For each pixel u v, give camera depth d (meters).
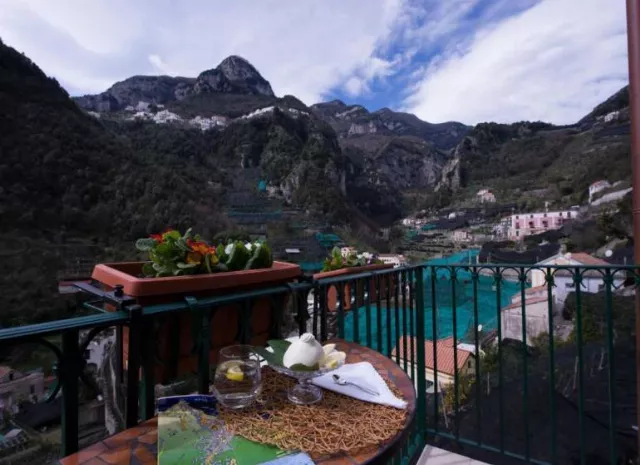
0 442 8.09
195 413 0.78
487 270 1.97
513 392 3.57
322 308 1.52
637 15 1.92
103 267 1.32
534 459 1.80
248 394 0.82
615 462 1.64
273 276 1.38
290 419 0.78
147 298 1.04
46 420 8.47
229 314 1.28
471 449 2.01
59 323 0.75
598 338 4.70
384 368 1.11
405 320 2.21
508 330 11.16
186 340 1.15
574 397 3.30
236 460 0.63
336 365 0.90
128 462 0.65
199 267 1.31
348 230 67.19
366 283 1.85
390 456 0.69
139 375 0.92
